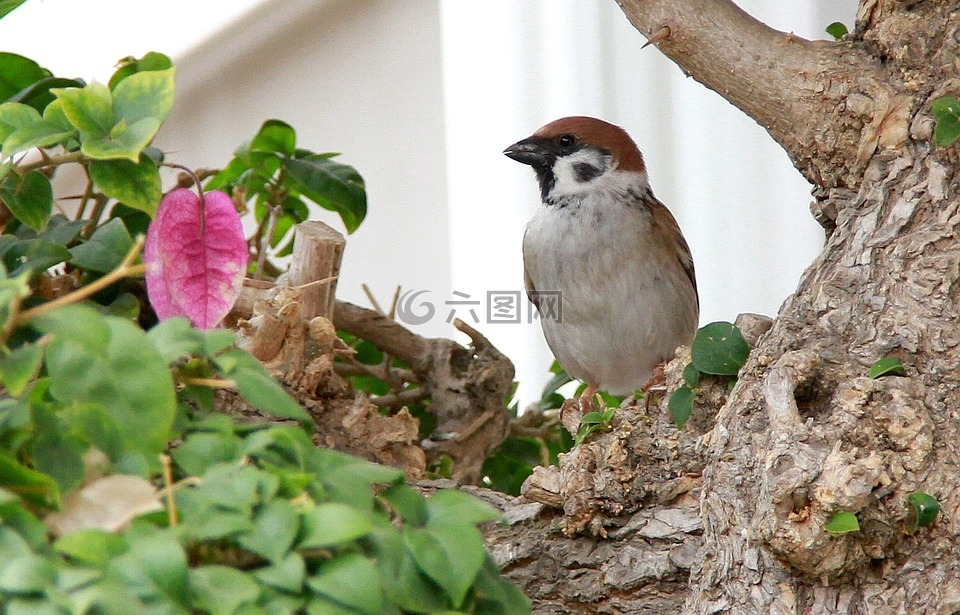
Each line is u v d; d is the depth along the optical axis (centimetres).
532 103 876
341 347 421
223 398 368
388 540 206
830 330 341
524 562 389
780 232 844
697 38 395
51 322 190
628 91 859
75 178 846
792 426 304
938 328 328
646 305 635
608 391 686
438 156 891
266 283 425
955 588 297
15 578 165
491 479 538
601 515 380
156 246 307
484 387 500
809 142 389
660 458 383
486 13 884
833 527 283
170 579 173
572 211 639
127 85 282
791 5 803
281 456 218
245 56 881
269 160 507
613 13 859
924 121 364
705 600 325
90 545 176
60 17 859
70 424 191
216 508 192
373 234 903
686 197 857
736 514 318
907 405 304
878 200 364
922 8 381
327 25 887
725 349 379
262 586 187
